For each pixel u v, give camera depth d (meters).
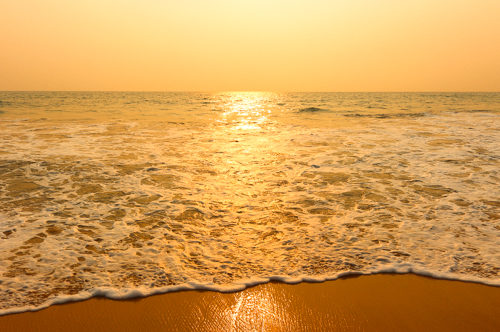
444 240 4.27
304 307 3.10
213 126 15.67
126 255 3.92
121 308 3.06
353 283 3.46
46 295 3.20
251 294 3.28
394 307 3.10
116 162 8.21
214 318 2.96
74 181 6.67
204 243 4.25
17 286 3.31
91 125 15.36
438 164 7.98
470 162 8.11
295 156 9.02
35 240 4.23
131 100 46.88
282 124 16.59
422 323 2.89
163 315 2.99
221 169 7.73
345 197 5.88
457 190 6.15
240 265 3.77
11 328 2.79
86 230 4.54
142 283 3.41
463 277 3.53
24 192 6.00
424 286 3.40
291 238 4.38
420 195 5.92
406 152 9.31
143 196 5.90
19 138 11.34
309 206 5.48
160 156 8.97
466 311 3.04
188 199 5.78
